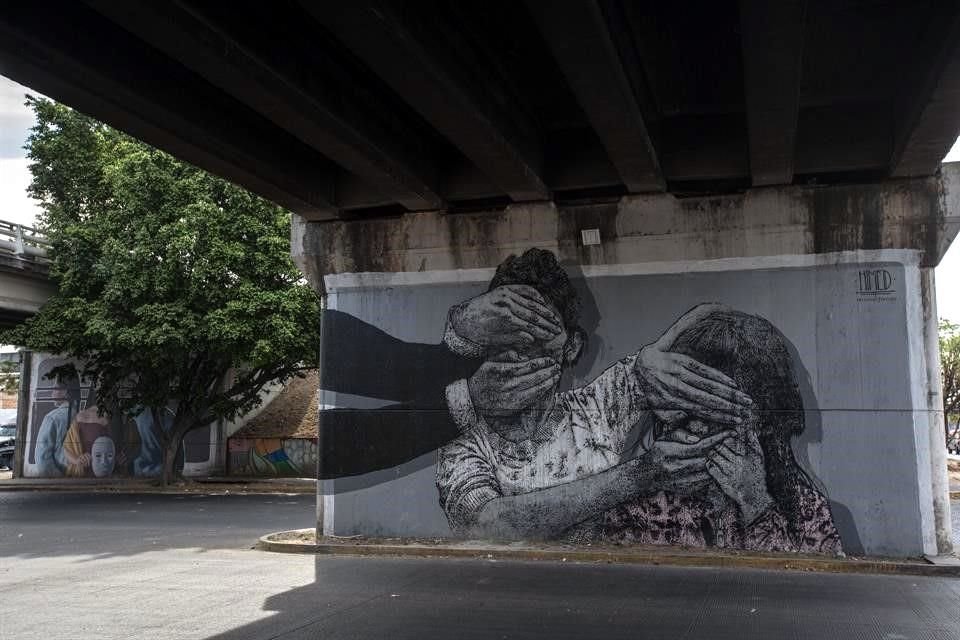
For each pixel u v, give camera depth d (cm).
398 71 868
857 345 1255
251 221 2647
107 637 764
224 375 3072
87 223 2950
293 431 3459
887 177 1245
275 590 1007
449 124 1024
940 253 1241
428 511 1412
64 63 827
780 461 1264
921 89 966
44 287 3158
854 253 1265
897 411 1235
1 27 745
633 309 1348
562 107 1203
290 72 891
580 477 1345
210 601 937
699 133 1259
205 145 1105
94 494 2752
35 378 3591
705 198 1317
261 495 2677
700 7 896
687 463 1299
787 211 1283
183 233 2600
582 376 1362
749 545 1260
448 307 1442
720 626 809
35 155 3250
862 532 1225
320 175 1382
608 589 1012
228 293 2633
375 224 1479
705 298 1319
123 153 2927
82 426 3525
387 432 1448
